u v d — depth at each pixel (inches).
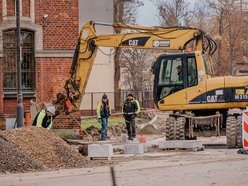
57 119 1481.3
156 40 1336.1
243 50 3875.5
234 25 3841.0
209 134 1268.5
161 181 750.5
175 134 1245.7
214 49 1315.2
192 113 1307.8
